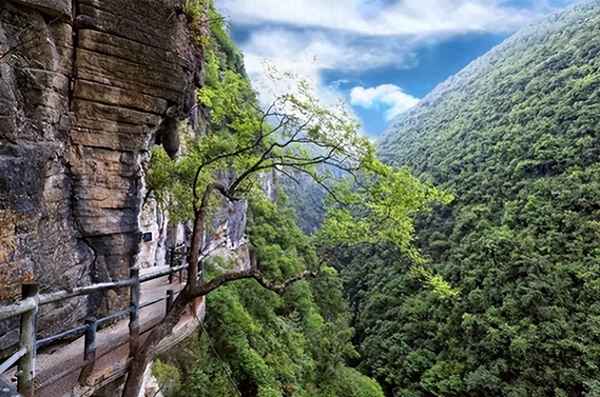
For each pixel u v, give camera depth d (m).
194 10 6.58
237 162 7.44
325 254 6.78
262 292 22.31
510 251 35.41
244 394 14.00
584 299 28.55
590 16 75.69
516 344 27.41
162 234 14.24
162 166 8.88
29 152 4.24
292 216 47.28
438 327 35.25
